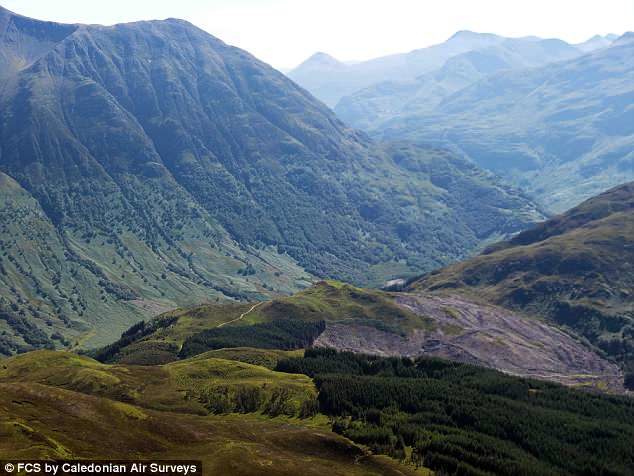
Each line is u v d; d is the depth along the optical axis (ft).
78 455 481.87
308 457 590.14
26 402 562.25
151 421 587.27
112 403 596.70
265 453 560.20
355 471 574.56
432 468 615.98
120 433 552.41
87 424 549.13
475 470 606.55
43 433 501.97
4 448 461.78
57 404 572.92
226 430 621.72
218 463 519.19
